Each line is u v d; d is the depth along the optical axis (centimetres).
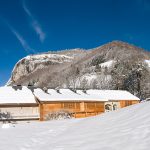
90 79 11638
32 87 4878
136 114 1224
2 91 4450
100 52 18138
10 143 1124
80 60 19825
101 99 4991
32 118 4228
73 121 1750
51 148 965
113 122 1236
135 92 8219
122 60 13488
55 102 4444
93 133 1110
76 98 4691
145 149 723
